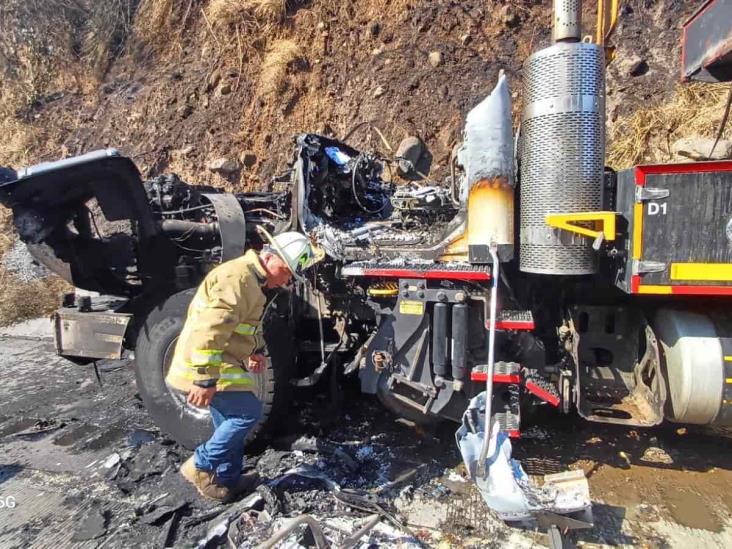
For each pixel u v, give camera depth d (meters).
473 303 3.20
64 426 4.04
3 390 4.77
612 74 7.04
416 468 3.34
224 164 8.23
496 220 3.09
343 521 2.80
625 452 3.51
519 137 3.24
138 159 8.74
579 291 3.41
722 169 2.69
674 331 3.06
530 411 3.54
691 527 2.77
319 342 3.88
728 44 2.87
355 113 8.06
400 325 3.24
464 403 3.23
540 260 3.00
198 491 3.11
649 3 7.37
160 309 3.61
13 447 3.73
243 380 2.86
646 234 2.78
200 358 2.61
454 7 8.16
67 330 3.90
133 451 3.59
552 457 3.45
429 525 2.81
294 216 3.80
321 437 3.71
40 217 3.66
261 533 2.66
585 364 3.44
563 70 2.88
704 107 6.10
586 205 2.91
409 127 7.63
